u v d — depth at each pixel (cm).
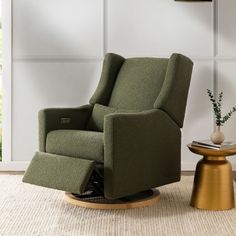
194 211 296
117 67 374
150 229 259
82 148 301
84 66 429
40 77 430
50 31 427
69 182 288
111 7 425
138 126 299
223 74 425
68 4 426
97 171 296
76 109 352
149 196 328
